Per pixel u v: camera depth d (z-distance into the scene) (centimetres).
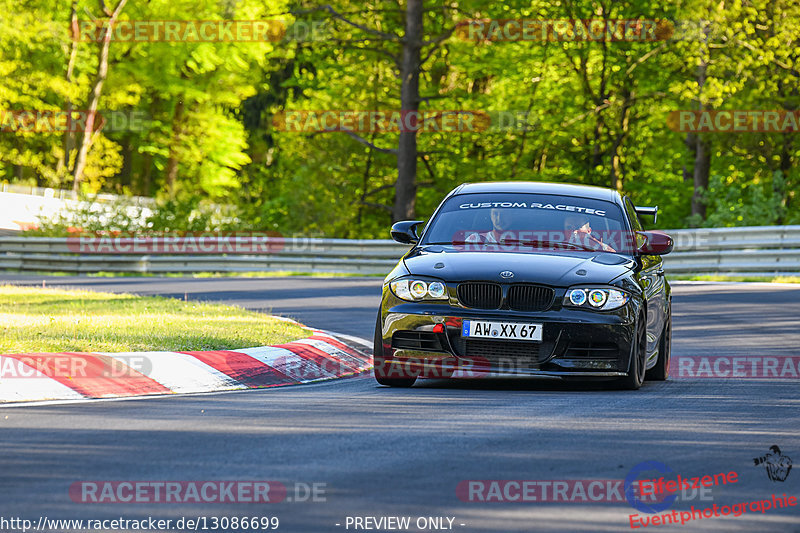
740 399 2772
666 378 3353
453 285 2880
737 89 11550
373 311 5469
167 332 3656
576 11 12500
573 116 13425
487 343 2839
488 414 2420
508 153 13762
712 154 12594
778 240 7669
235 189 18550
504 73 13012
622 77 13112
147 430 2169
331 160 12725
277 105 16612
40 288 6206
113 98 16988
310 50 12531
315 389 2962
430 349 2880
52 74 16438
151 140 18125
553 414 2433
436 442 2042
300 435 2114
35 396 2683
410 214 11556
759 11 11744
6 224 13262
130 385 2864
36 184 18062
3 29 14650
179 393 2839
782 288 6788
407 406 2555
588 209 3291
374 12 11856
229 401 2645
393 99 13025
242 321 4256
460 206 3322
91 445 1997
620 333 2841
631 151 14012
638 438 2116
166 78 17038
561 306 2839
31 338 3325
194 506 1538
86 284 7500
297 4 11906
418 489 1645
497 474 1758
